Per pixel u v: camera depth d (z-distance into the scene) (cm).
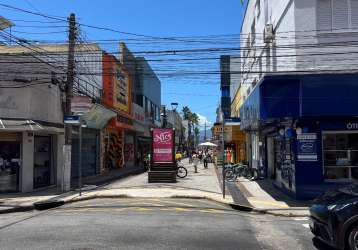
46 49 3102
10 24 2406
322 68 1958
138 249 969
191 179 2961
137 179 2995
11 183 2217
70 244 1014
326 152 1856
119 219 1379
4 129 2100
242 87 4131
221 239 1091
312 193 1842
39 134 2416
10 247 992
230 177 2827
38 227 1250
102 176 3294
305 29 1958
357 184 1050
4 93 2178
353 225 900
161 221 1342
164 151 2786
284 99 1805
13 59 2298
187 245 1016
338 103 1775
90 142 3328
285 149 2105
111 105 3644
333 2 1959
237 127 4125
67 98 2216
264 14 2758
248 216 1538
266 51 2578
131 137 5038
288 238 1123
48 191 2258
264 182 2678
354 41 1942
